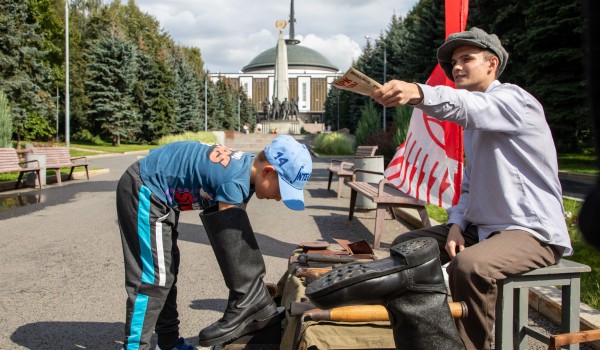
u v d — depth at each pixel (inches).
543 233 92.7
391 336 80.8
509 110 89.7
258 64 5787.4
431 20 1064.8
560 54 778.2
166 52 2288.4
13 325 138.7
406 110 700.7
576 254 191.8
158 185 98.2
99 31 2022.6
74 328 136.9
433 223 275.3
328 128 3102.9
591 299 141.7
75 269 197.6
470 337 89.3
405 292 64.3
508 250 89.0
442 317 64.9
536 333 95.1
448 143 181.2
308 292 64.3
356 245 130.6
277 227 296.4
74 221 310.5
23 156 512.4
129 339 97.3
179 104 2202.3
